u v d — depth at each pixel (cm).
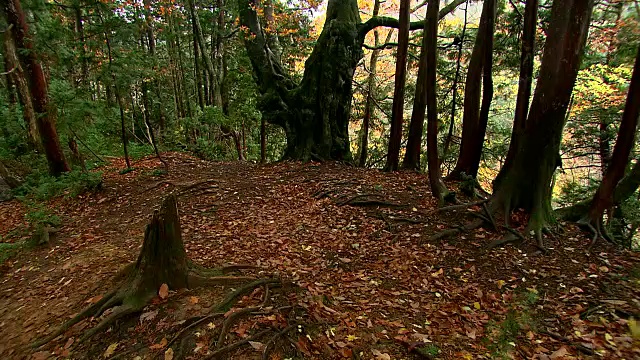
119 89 972
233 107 1520
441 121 1447
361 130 1644
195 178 1012
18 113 1240
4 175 1002
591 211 629
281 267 505
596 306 412
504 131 1377
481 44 820
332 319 386
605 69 1025
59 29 874
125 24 889
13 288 511
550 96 572
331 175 994
